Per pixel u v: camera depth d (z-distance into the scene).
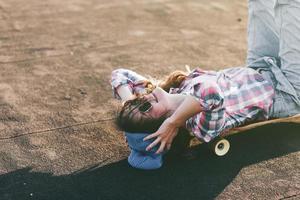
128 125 3.02
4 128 3.56
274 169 3.16
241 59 4.83
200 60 4.80
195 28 5.64
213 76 3.28
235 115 3.23
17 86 4.21
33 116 3.73
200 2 6.56
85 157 3.25
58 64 4.67
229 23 5.81
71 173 3.09
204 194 2.93
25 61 4.72
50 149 3.33
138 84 3.32
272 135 3.49
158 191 2.95
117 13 6.09
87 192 2.93
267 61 3.49
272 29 3.65
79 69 4.57
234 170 3.14
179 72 3.37
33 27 5.59
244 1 6.62
